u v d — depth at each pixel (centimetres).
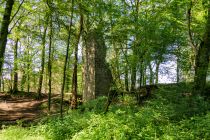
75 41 2103
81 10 1711
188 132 1112
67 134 1278
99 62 2591
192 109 1349
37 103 2983
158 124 1221
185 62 1630
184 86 1608
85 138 1146
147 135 1092
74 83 2316
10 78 3700
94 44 2547
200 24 1805
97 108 1828
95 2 1587
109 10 1555
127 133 1125
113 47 1636
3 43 1700
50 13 1844
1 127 1719
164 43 1453
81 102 2605
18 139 1300
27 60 2606
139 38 1478
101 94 2553
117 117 1309
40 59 2661
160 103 1438
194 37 1856
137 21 1484
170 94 1517
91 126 1229
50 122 1505
